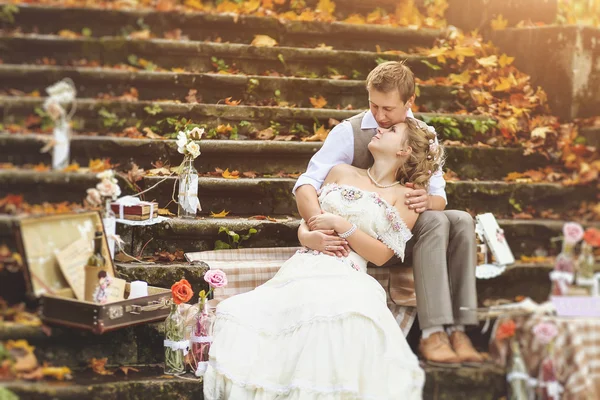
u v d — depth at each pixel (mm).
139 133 4379
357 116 3811
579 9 5258
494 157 4590
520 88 5070
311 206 3553
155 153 4219
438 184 3697
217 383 3121
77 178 3672
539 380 3248
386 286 3771
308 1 5652
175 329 3221
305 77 5059
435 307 3307
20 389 2961
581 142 4629
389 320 3174
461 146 4570
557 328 3238
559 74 4895
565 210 4348
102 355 3328
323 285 3213
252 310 3244
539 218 4277
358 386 2982
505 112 4891
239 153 4383
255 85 4824
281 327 3168
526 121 4848
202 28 5133
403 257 3436
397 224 3418
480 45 5352
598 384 3215
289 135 4668
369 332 3053
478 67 5285
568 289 3447
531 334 3273
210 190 4160
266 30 5234
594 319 3275
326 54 5086
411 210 3482
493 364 3275
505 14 5488
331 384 2977
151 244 3854
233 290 3615
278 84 4867
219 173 4332
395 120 3559
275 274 3670
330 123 4703
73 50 4445
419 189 3523
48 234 3275
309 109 4703
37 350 3227
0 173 3566
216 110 4574
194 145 3969
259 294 3318
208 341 3271
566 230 3486
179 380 3148
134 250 3828
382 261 3445
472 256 3402
